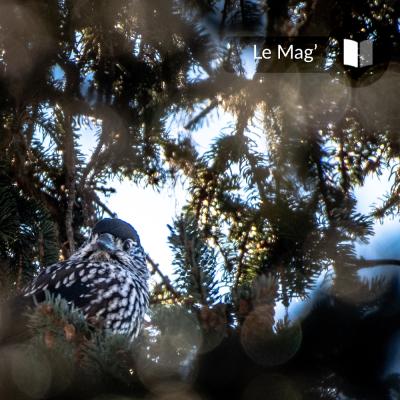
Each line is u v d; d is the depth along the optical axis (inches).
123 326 405.7
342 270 384.5
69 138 422.3
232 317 279.1
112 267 411.8
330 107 402.9
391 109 400.8
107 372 272.7
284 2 390.9
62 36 387.5
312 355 267.9
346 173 416.5
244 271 403.9
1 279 415.8
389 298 278.5
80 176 445.4
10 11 370.9
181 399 261.4
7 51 383.9
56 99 410.3
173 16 382.6
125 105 416.5
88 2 378.0
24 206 422.3
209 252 320.8
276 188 416.5
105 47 395.2
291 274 385.4
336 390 266.5
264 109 416.5
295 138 412.8
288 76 397.1
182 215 329.7
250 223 409.7
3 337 360.2
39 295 391.9
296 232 396.2
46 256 424.5
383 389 267.7
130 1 377.1
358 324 272.5
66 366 272.4
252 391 259.6
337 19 395.5
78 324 285.9
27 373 270.2
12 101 408.2
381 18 396.8
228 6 388.2
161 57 399.9
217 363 262.1
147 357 265.6
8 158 418.9
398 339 272.2
